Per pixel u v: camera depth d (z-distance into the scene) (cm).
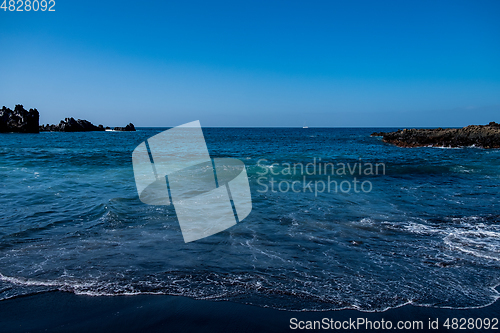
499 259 510
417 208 812
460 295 405
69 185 1001
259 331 331
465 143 3200
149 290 402
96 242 553
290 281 430
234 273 450
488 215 757
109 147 2708
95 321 341
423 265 486
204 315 356
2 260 475
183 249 529
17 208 747
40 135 5034
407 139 3691
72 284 411
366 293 405
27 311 356
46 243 545
